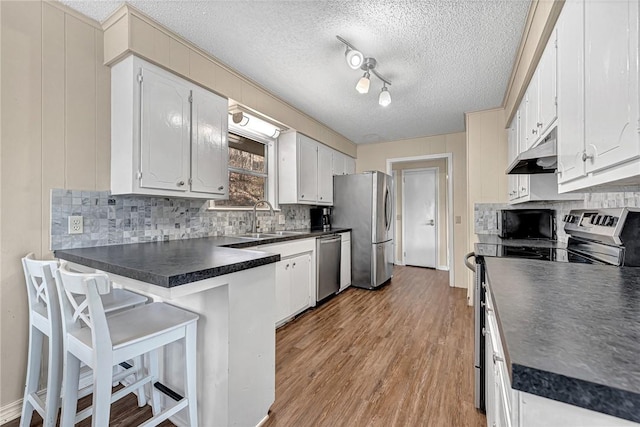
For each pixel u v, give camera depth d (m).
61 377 1.30
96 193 1.79
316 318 2.86
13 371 1.49
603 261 1.35
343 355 2.11
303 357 2.08
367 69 2.22
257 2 1.63
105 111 1.83
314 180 3.67
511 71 2.38
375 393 1.67
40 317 1.34
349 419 1.47
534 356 0.48
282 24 1.82
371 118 3.61
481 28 1.84
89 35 1.77
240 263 1.28
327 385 1.75
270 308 1.50
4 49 1.47
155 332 1.13
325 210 4.10
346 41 1.98
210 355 1.32
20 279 1.51
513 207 3.07
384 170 4.76
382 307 3.19
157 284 1.04
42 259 1.58
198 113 2.10
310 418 1.48
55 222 1.63
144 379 1.38
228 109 2.43
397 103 3.09
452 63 2.26
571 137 1.12
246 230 2.96
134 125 1.72
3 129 1.46
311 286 3.12
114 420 1.44
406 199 5.95
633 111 0.71
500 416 0.75
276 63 2.30
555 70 1.40
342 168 4.42
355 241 4.00
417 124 3.83
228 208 2.76
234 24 1.83
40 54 1.58
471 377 1.82
